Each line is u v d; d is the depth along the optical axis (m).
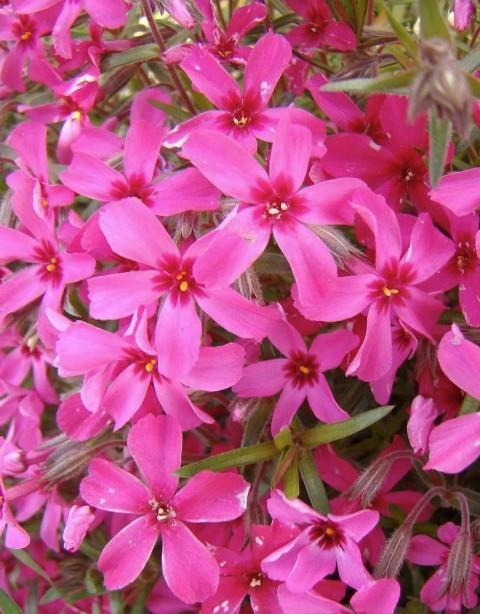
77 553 0.18
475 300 0.14
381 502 0.15
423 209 0.14
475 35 0.16
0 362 0.18
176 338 0.13
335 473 0.15
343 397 0.16
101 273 0.15
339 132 0.15
